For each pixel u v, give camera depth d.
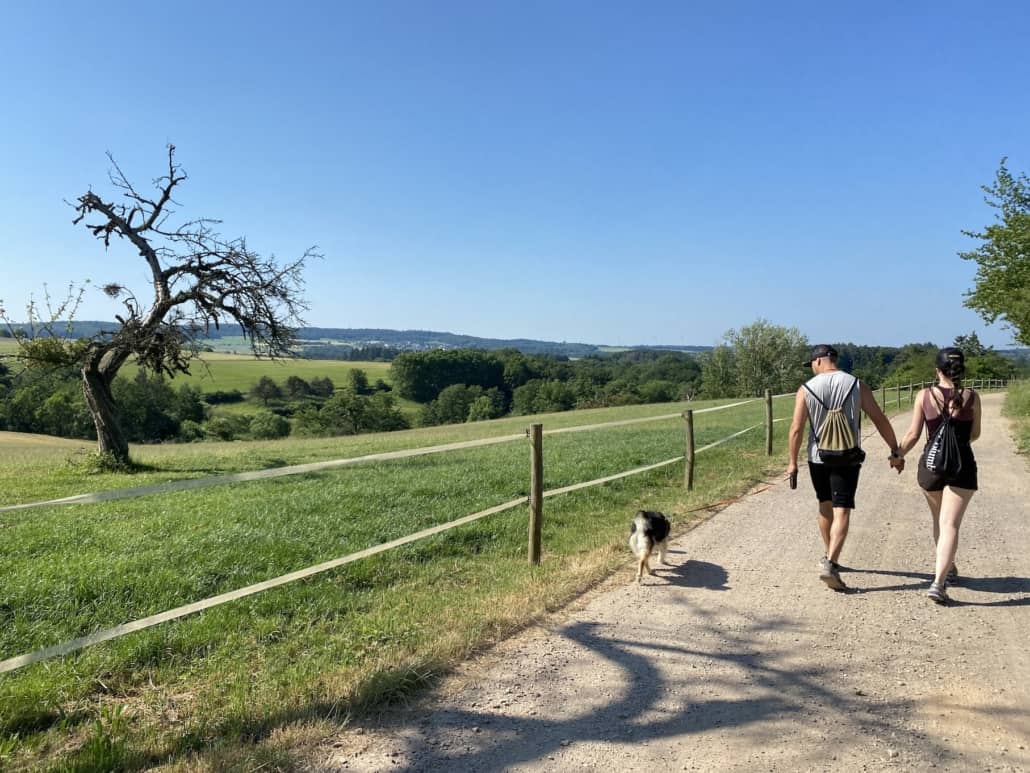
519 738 3.30
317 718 3.44
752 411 31.70
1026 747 3.19
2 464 17.67
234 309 16.75
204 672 4.11
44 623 4.78
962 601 5.16
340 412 68.88
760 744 3.23
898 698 3.67
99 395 16.11
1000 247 22.47
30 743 3.29
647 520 5.84
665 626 4.75
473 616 4.81
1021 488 9.73
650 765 3.06
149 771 3.03
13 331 16.11
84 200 15.70
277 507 8.83
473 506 8.91
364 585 5.82
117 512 8.79
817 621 4.81
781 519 7.97
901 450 5.49
